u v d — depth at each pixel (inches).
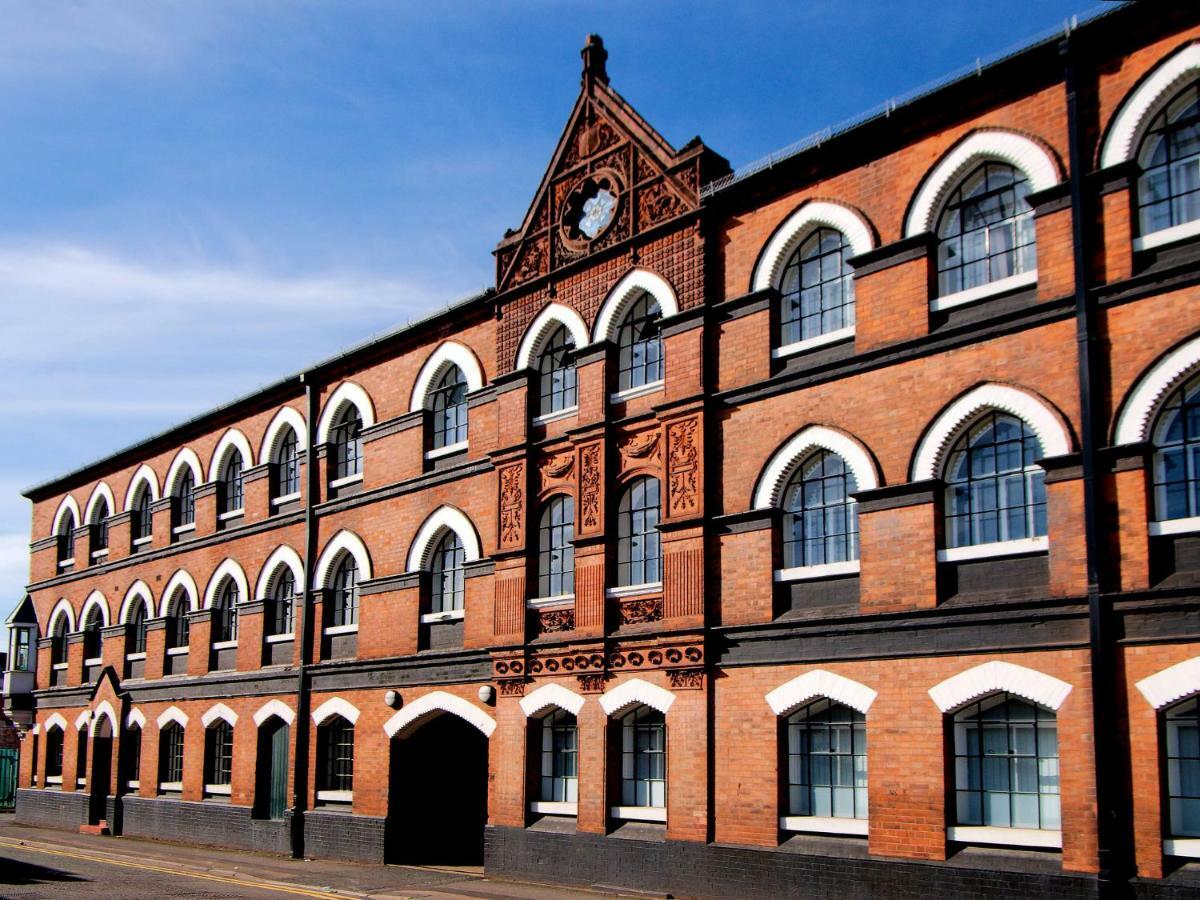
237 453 1226.6
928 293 657.0
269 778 1072.2
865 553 658.8
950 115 660.1
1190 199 573.6
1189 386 561.0
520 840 809.5
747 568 714.2
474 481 916.0
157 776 1222.9
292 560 1087.0
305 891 794.8
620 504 805.2
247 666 1115.9
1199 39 569.3
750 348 738.8
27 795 1475.1
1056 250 604.4
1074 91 605.0
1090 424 572.7
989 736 606.9
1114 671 553.9
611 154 846.5
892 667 637.3
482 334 943.0
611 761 769.6
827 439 687.7
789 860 660.7
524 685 829.2
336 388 1084.5
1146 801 536.1
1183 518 549.6
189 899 747.4
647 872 727.7
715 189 762.2
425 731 953.5
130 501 1381.6
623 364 825.5
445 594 941.8
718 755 709.9
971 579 621.0
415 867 912.3
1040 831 573.6
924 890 602.2
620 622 780.6
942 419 637.9
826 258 722.2
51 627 1509.6
